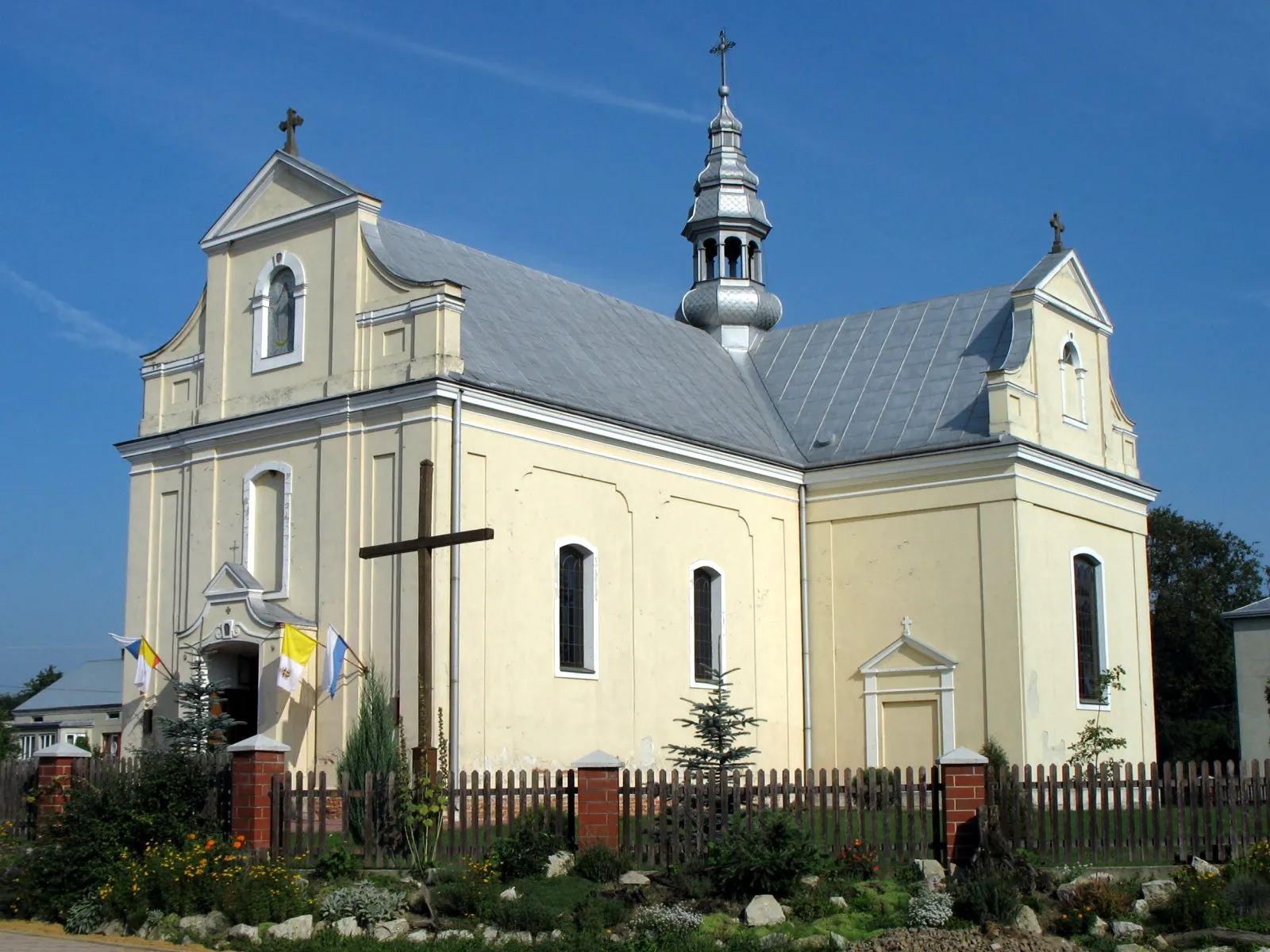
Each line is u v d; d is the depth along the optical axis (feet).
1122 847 68.69
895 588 113.91
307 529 95.35
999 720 107.34
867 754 113.39
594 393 104.53
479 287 108.06
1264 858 63.93
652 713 102.58
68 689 228.43
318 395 96.43
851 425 122.21
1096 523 119.65
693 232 143.02
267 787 73.31
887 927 59.06
